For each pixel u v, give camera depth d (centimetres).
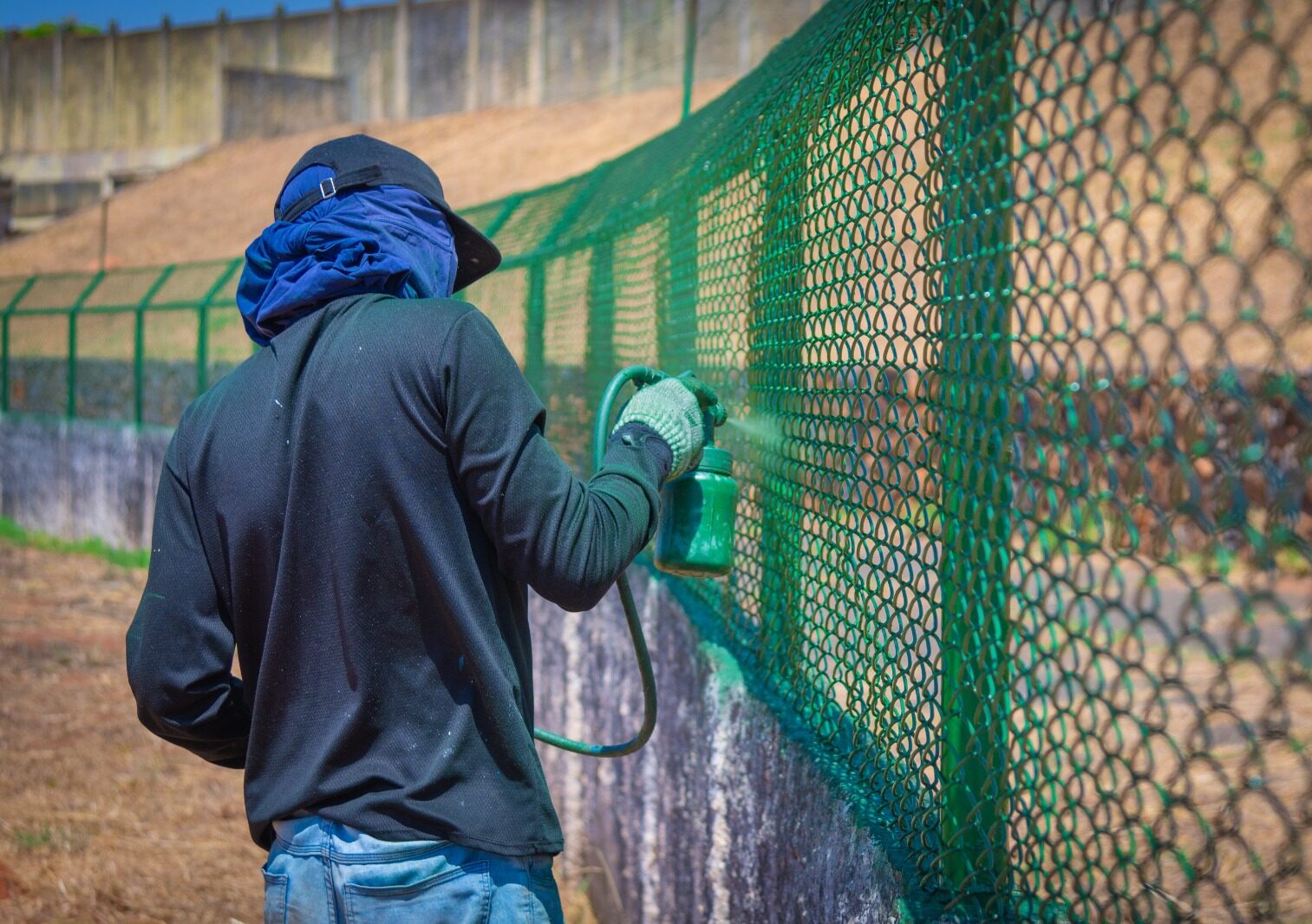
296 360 178
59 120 5738
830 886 192
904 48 179
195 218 4231
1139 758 445
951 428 162
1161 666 107
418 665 173
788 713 235
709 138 346
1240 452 93
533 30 4469
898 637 179
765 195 263
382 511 171
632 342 451
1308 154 85
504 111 4459
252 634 183
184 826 571
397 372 170
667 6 4081
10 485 1791
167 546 185
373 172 192
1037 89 131
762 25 3150
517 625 181
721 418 229
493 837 170
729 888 258
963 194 157
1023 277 259
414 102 4809
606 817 432
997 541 147
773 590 257
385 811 170
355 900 170
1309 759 89
